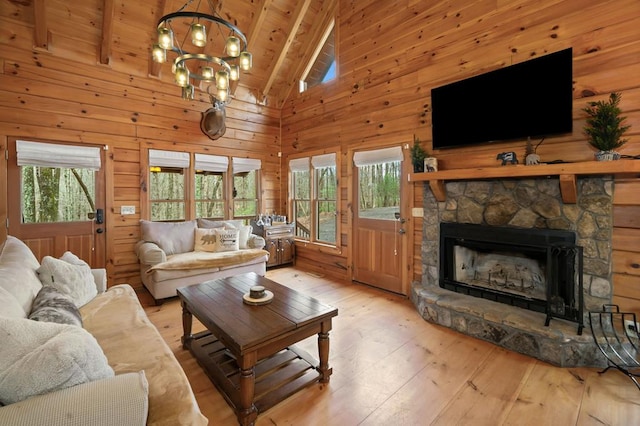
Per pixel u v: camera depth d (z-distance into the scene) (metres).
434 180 3.24
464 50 3.24
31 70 3.49
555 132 2.55
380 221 4.17
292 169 5.63
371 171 4.27
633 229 2.32
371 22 4.18
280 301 2.30
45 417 0.96
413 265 3.78
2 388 0.99
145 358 1.60
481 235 3.04
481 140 3.01
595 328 2.39
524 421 1.75
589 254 2.47
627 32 2.33
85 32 3.75
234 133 5.25
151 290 3.65
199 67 4.72
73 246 3.79
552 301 2.45
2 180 3.34
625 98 2.35
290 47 5.17
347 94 4.54
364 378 2.17
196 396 2.00
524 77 2.72
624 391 1.99
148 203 4.34
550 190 2.66
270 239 5.22
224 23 2.26
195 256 4.00
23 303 1.65
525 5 2.82
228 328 1.85
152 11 3.91
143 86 4.28
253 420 1.74
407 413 1.82
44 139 3.57
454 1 3.32
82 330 1.27
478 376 2.18
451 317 2.92
